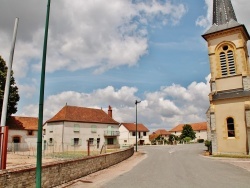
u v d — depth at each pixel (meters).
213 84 25.64
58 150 40.78
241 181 11.08
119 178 12.60
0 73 34.81
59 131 42.91
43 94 8.36
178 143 70.75
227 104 24.08
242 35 25.73
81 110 48.19
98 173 14.55
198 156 24.98
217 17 27.42
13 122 41.34
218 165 17.08
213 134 24.39
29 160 21.47
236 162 18.80
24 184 8.38
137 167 17.31
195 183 10.73
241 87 24.12
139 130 70.69
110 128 50.34
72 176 12.03
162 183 10.90
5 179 7.58
